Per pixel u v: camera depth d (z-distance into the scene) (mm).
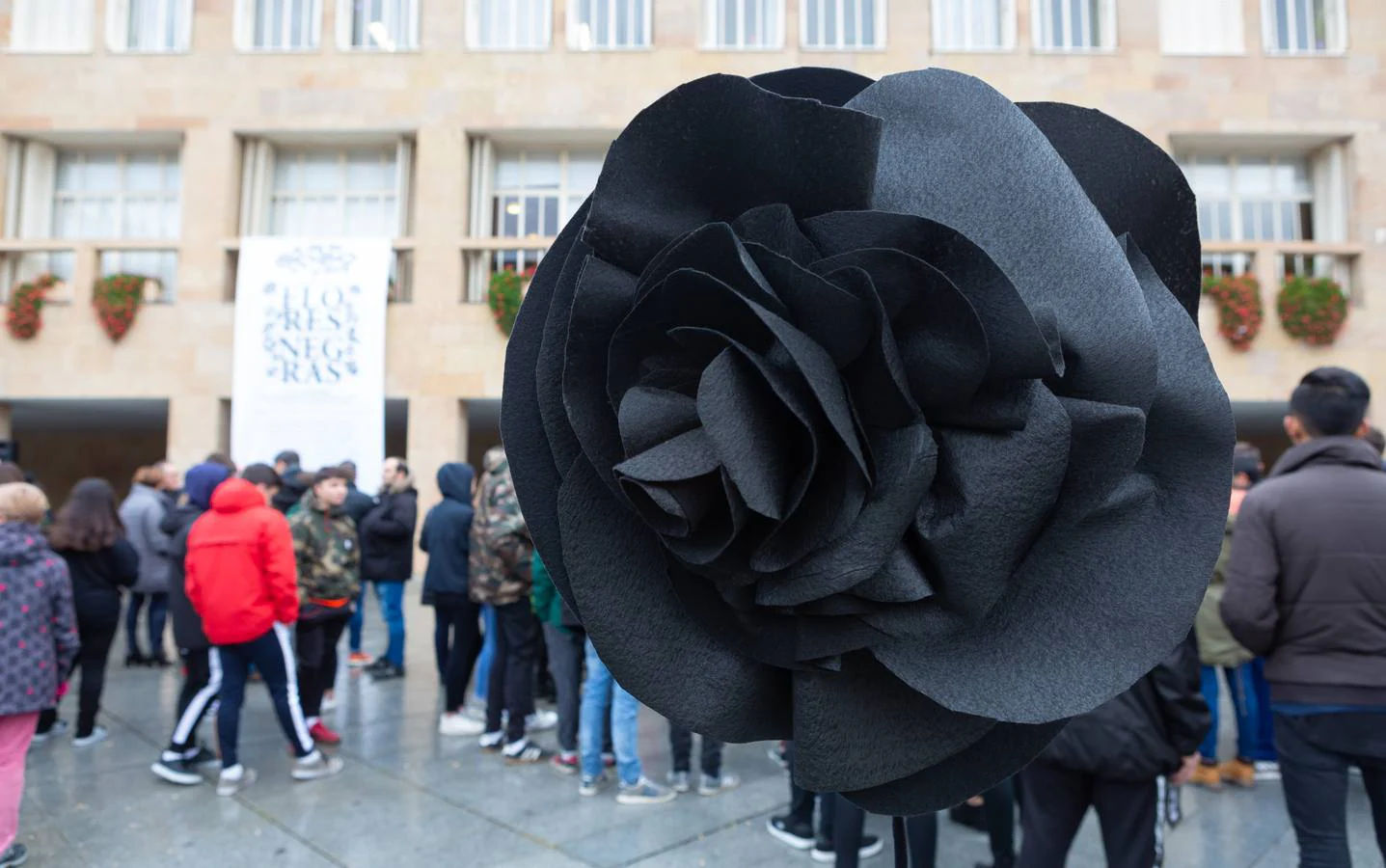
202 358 12477
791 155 620
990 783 662
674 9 12867
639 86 12820
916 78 688
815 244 617
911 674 598
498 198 13359
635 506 595
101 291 12391
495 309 12297
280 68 13000
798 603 581
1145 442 649
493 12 13375
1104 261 623
